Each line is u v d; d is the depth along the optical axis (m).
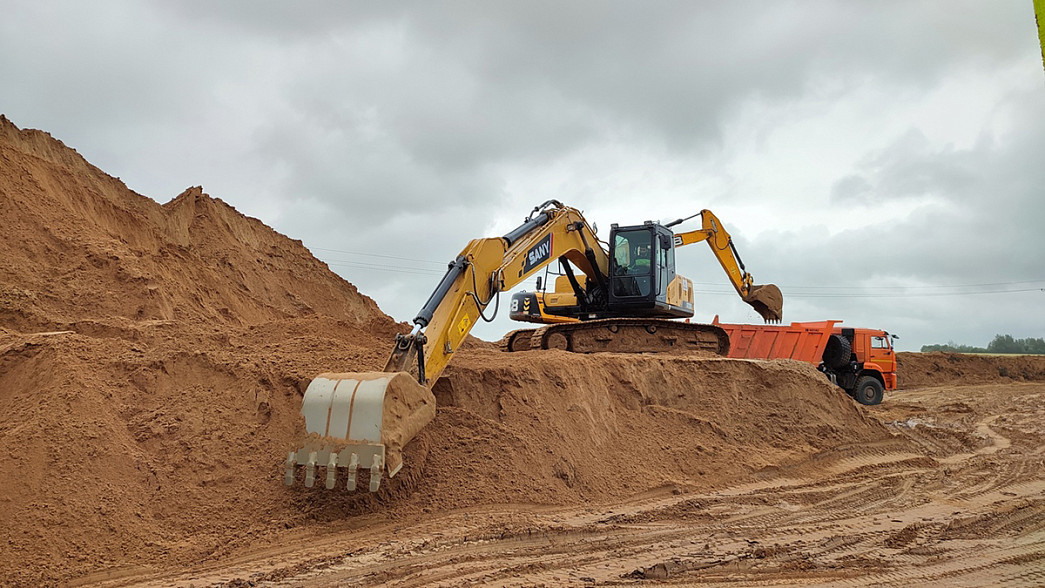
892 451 14.55
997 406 26.45
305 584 6.10
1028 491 11.41
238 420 8.45
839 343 23.38
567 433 10.48
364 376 7.79
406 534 7.55
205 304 15.23
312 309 21.95
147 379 8.62
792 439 13.43
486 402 10.27
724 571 7.02
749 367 14.27
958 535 8.70
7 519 6.44
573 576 6.59
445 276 9.72
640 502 9.82
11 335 9.26
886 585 6.74
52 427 7.28
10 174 13.60
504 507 8.77
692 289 17.36
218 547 6.90
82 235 13.35
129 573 6.28
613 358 12.86
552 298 18.61
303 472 7.98
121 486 7.21
